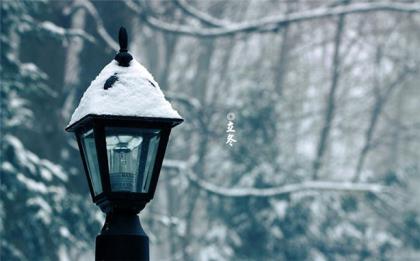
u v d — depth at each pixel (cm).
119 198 659
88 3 3056
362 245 4034
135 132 661
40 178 2645
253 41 4809
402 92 5116
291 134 4669
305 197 3938
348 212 4044
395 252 4141
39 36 2681
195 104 3522
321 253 3938
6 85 2603
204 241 3928
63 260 2783
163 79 4538
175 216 4344
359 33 4888
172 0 3378
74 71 3281
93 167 677
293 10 4697
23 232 2644
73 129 690
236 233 3903
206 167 4097
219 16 4359
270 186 3934
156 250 4816
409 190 4412
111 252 656
